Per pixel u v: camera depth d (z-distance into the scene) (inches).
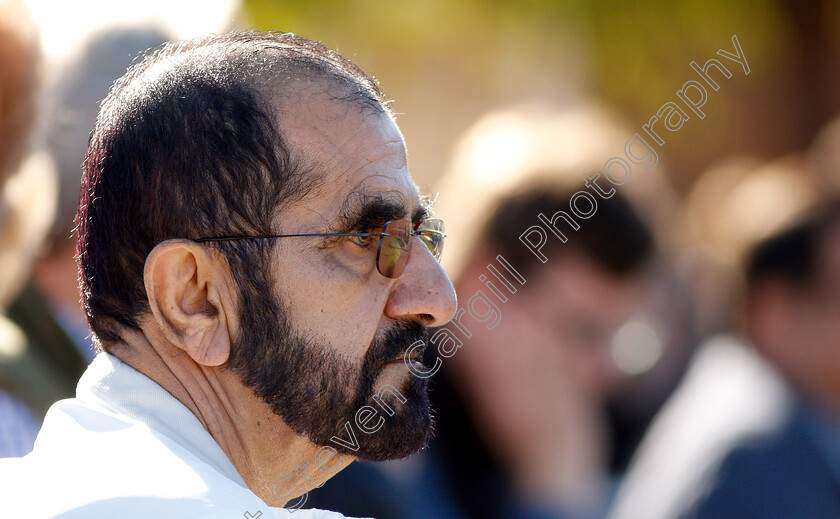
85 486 203.0
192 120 228.7
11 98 321.7
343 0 1131.9
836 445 454.9
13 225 348.2
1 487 206.8
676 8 1289.4
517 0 1214.3
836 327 465.4
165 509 199.2
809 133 1344.7
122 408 226.8
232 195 228.1
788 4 1366.9
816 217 474.6
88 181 239.0
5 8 322.3
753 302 492.7
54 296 386.6
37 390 340.5
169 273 225.9
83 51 390.9
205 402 232.4
